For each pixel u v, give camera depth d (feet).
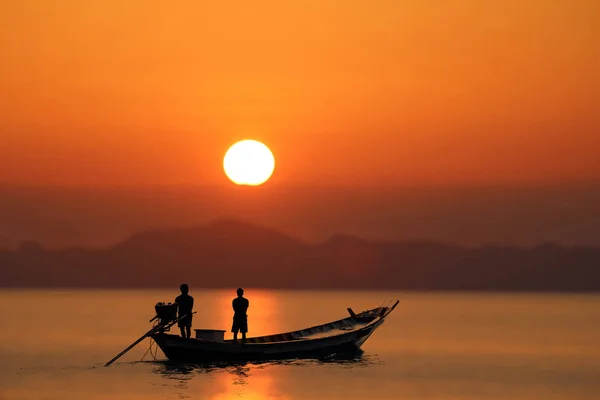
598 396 245.24
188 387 244.22
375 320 333.21
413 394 243.81
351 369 292.20
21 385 250.98
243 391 238.68
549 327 592.60
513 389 257.55
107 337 460.14
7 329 536.83
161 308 275.39
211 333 287.69
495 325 623.36
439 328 576.61
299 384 252.62
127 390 239.50
